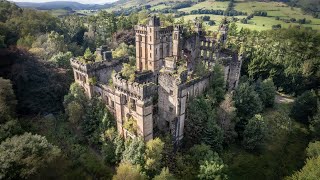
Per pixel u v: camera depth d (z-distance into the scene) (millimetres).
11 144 57438
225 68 95312
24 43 110125
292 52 146625
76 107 76688
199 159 68562
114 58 89500
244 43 138500
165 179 57688
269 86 108188
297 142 91688
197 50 109562
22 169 54062
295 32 151250
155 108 74125
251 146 80500
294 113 105188
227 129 79750
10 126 69250
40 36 123562
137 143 64312
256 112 89688
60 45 122188
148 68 103125
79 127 78250
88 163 69688
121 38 150750
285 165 80375
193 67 99812
